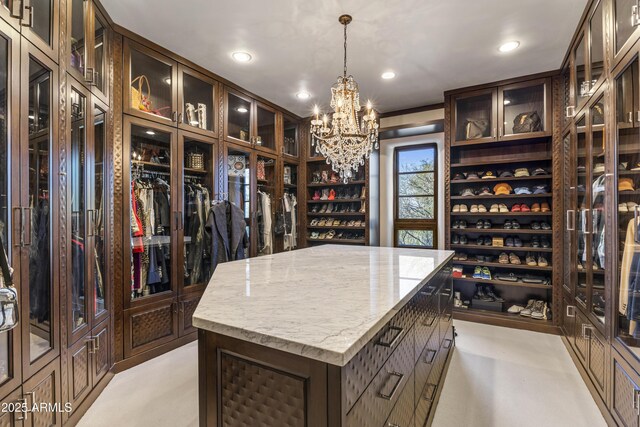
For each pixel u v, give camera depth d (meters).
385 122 4.38
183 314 2.85
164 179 2.83
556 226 3.10
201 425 1.02
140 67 2.77
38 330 1.55
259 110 3.92
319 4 2.10
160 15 2.23
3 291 1.20
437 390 1.95
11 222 1.35
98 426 1.77
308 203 4.81
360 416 0.86
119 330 2.38
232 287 1.40
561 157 3.05
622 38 1.62
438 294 1.98
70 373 1.77
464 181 3.57
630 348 1.55
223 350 0.97
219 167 3.23
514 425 1.77
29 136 1.47
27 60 1.44
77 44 1.92
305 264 1.97
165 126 2.71
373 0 2.06
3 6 1.32
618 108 1.66
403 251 2.63
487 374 2.31
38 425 1.50
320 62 2.92
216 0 2.07
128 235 2.44
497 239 3.50
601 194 1.93
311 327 0.91
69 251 1.78
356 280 1.52
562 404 1.96
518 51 2.72
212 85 3.18
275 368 0.88
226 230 3.14
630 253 1.55
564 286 2.93
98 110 2.17
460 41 2.55
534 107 3.37
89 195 2.02
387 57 2.82
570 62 2.67
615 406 1.68
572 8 2.13
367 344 0.92
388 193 4.61
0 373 1.32
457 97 3.57
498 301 3.44
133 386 2.17
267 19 2.27
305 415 0.83
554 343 2.86
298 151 4.66
